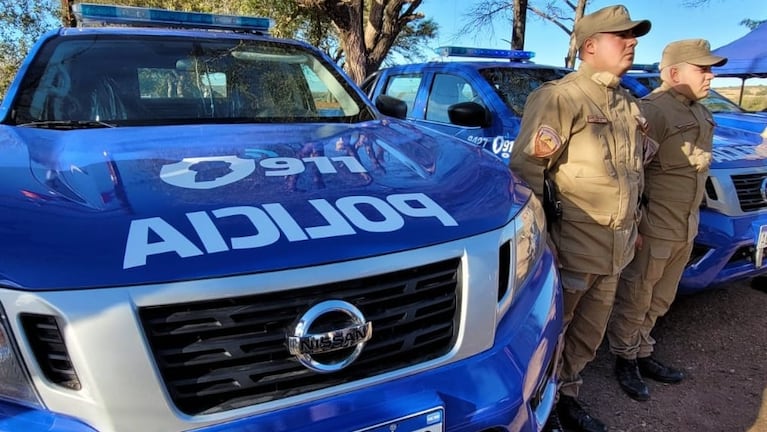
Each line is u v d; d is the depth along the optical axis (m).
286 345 1.26
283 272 1.23
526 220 1.74
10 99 2.29
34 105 2.29
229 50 2.82
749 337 3.40
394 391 1.36
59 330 1.12
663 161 2.67
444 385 1.42
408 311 1.39
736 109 5.68
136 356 1.14
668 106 2.68
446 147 2.18
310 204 1.44
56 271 1.14
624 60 2.14
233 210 1.36
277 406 1.26
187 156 1.74
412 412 1.36
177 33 2.82
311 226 1.34
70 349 1.12
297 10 11.68
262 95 2.68
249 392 1.26
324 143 2.03
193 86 2.59
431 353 1.45
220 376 1.23
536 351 1.63
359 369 1.36
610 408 2.71
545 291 1.79
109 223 1.27
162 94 2.51
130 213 1.31
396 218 1.45
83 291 1.12
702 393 2.82
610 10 2.12
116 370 1.13
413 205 1.53
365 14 15.14
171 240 1.23
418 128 2.59
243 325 1.22
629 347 2.82
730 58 8.47
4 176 1.47
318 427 1.27
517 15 10.79
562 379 2.54
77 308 1.11
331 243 1.31
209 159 1.71
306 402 1.28
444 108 4.87
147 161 1.67
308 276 1.25
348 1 10.81
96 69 2.49
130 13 2.93
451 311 1.46
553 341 1.75
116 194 1.41
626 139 2.21
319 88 2.87
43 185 1.44
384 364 1.39
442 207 1.55
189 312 1.19
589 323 2.43
